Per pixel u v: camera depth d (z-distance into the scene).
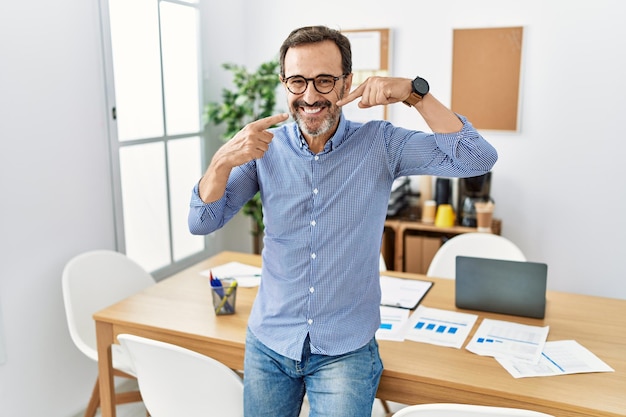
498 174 3.66
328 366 1.62
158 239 3.40
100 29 2.83
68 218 2.74
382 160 1.61
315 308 1.62
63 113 2.67
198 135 3.68
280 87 3.99
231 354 1.96
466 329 1.98
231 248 4.13
